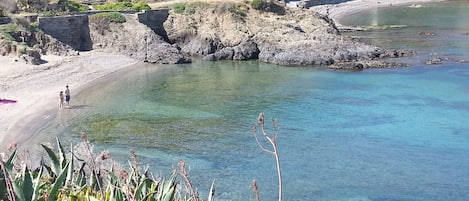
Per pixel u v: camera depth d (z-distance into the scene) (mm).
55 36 75375
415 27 103812
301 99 52094
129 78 63000
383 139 39844
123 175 10328
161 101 51719
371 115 46219
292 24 83062
